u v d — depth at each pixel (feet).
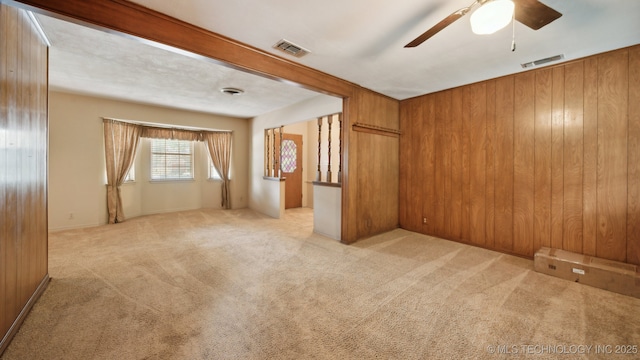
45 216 8.07
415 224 14.99
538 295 7.77
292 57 9.53
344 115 12.67
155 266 9.87
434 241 13.29
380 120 14.26
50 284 8.25
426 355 5.32
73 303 7.16
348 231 12.82
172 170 21.43
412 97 14.89
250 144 22.63
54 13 5.61
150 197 20.34
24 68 6.51
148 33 6.69
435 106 13.92
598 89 9.16
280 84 13.02
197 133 21.76
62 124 14.90
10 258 5.71
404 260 10.66
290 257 10.96
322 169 22.89
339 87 11.89
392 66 10.35
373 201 14.12
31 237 6.95
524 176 10.96
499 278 8.96
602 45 8.51
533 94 10.64
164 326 6.19
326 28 7.57
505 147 11.47
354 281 8.71
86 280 8.60
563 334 5.97
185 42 7.30
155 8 6.62
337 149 21.67
